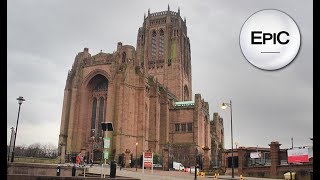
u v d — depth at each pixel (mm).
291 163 43781
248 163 53531
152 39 144625
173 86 135500
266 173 46312
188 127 106875
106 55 95500
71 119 93812
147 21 146500
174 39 141375
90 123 96438
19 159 65438
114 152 84250
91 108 97500
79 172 40094
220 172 56625
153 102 100688
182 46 143750
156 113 99875
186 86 146875
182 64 142125
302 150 42375
